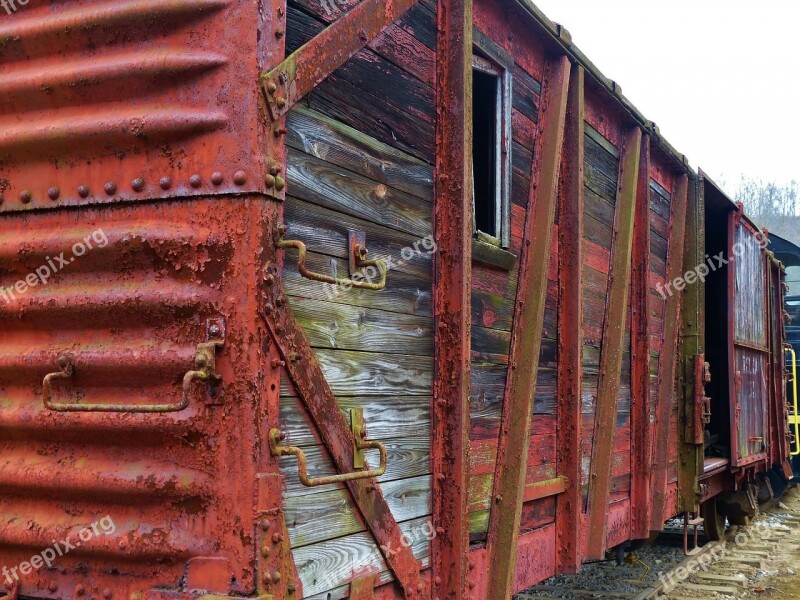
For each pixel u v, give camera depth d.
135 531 2.13
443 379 3.14
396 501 2.87
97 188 2.25
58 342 2.28
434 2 3.22
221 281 2.10
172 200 2.17
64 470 2.21
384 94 2.89
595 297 5.06
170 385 2.14
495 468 3.70
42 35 2.30
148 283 2.17
